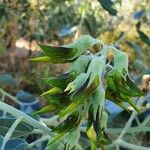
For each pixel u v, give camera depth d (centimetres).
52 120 29
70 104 17
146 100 35
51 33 54
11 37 56
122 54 18
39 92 54
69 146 17
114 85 17
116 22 51
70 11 53
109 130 32
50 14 53
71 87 17
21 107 38
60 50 17
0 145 23
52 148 20
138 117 36
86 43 17
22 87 56
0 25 51
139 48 55
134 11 51
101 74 17
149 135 38
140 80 35
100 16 51
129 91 17
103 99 17
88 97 17
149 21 54
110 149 33
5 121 24
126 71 17
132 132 32
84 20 48
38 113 18
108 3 36
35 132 25
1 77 46
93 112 17
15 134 25
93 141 17
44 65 55
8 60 59
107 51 18
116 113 30
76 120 17
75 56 17
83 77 17
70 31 50
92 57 17
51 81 17
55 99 17
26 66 58
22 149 25
